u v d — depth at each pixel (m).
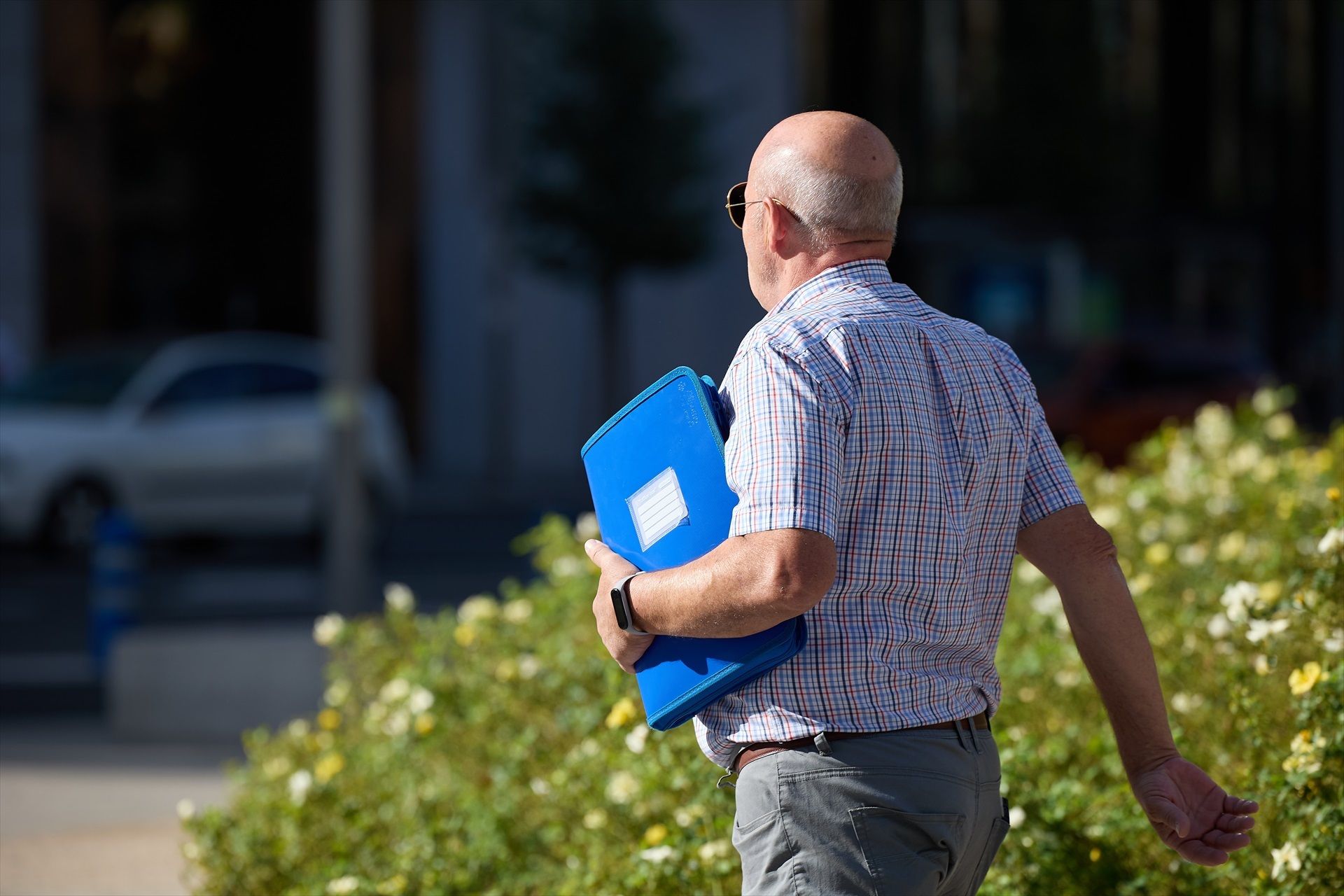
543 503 76.56
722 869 11.92
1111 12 91.50
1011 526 8.95
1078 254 92.06
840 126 8.90
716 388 8.98
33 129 80.69
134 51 83.75
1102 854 11.90
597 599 8.84
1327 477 19.06
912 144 89.06
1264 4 98.75
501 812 15.09
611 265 81.56
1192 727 13.26
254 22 86.19
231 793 20.38
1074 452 28.03
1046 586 17.27
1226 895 11.74
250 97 86.56
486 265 86.75
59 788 23.44
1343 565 11.77
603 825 13.73
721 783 9.26
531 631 17.98
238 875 15.17
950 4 88.12
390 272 89.31
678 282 91.75
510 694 16.34
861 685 8.23
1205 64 96.81
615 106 80.69
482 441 90.69
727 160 90.50
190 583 50.62
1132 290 94.38
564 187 81.69
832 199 8.77
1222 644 13.42
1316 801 10.80
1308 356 100.50
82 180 82.25
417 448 90.06
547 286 90.75
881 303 8.73
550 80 81.31
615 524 9.02
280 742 18.14
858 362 8.32
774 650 8.19
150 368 53.91
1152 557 16.50
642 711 13.78
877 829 8.17
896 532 8.29
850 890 8.16
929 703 8.40
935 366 8.67
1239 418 23.25
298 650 27.62
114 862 18.80
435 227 89.88
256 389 55.06
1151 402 59.88
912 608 8.40
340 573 29.69
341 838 15.26
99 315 82.94
